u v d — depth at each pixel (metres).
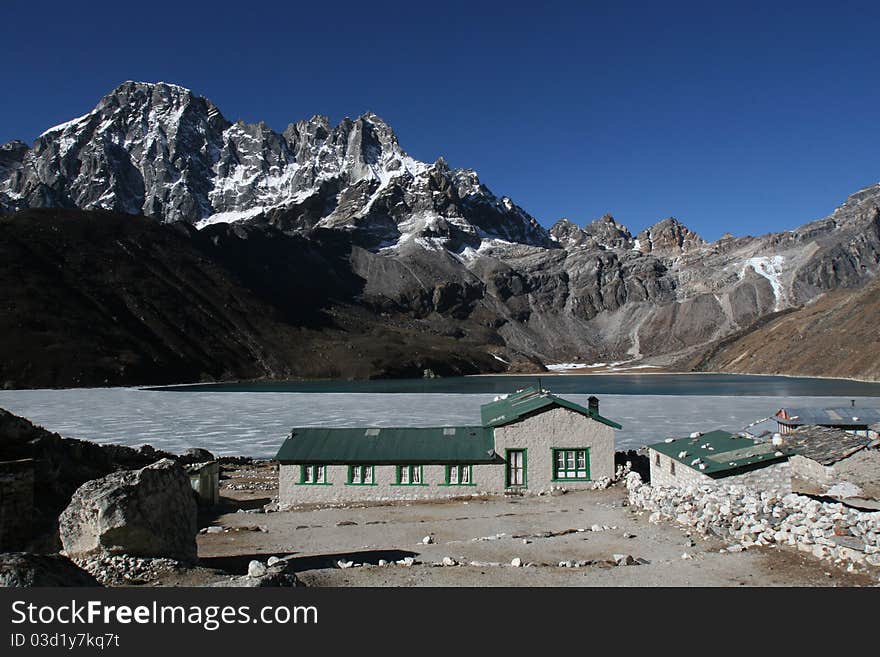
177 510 20.38
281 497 39.44
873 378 180.88
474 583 18.53
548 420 40.22
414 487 39.41
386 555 23.73
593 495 37.72
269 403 119.50
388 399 128.38
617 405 110.06
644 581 18.66
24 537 22.67
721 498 25.39
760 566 19.62
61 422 90.94
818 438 34.25
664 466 36.47
